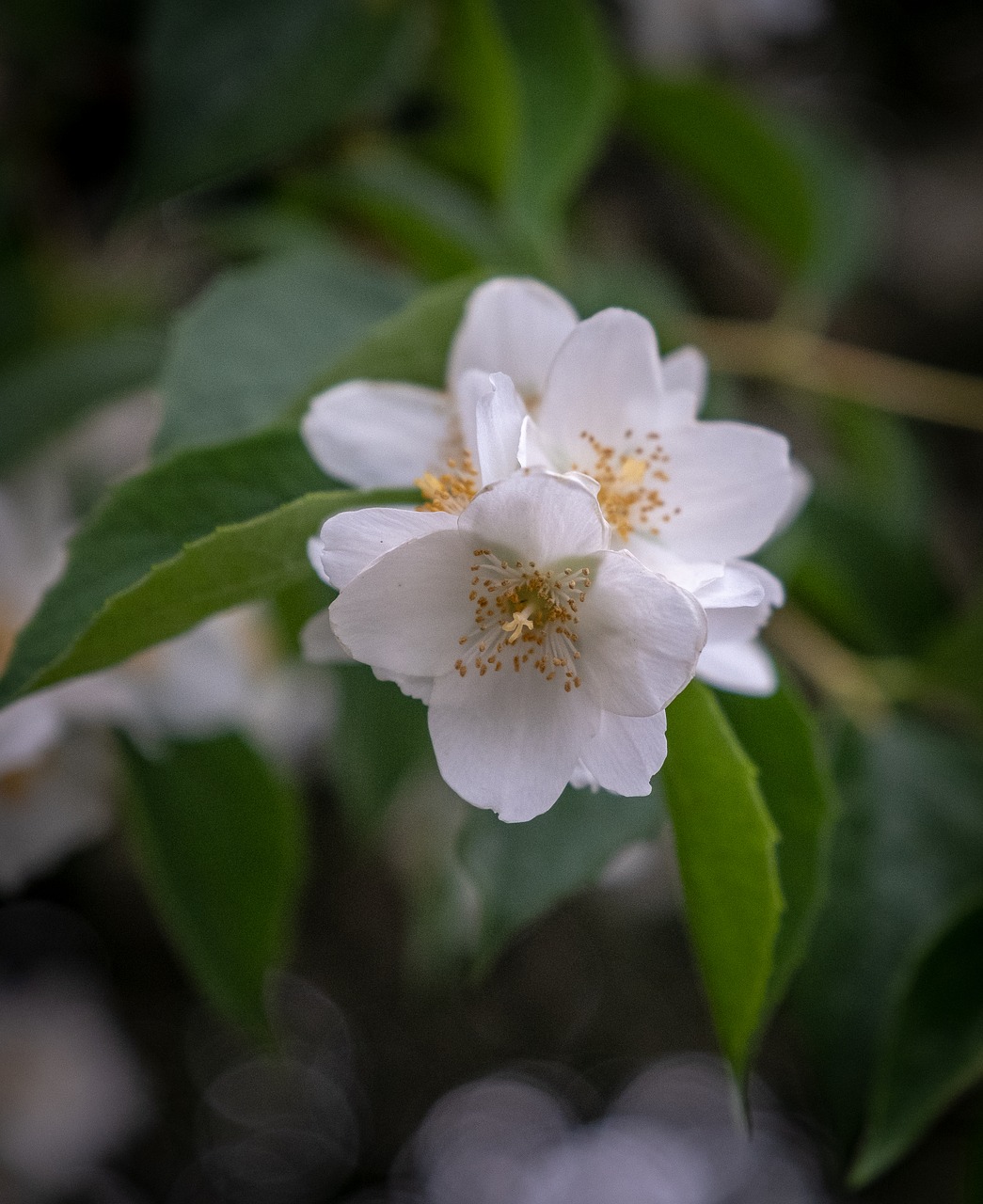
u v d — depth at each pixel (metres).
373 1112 0.63
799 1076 0.62
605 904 0.58
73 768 0.32
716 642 0.24
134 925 0.55
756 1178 0.64
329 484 0.25
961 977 0.28
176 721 0.30
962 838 0.30
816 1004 0.29
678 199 0.50
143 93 0.31
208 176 0.31
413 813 0.44
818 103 0.56
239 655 0.32
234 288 0.27
